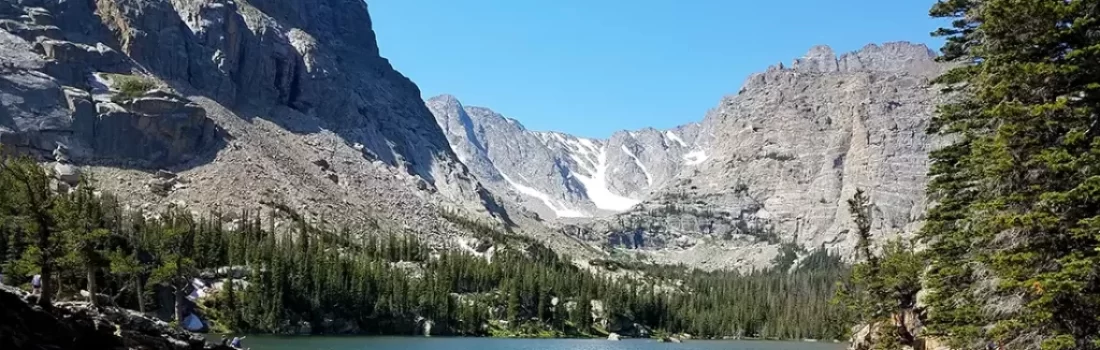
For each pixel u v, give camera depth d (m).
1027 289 34.47
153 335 49.62
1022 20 35.56
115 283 113.75
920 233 51.66
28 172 75.44
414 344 138.12
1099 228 31.70
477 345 145.75
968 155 44.69
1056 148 34.22
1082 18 34.31
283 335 144.38
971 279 45.28
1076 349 33.88
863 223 76.44
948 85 45.84
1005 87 36.12
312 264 162.62
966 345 42.16
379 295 171.62
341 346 119.75
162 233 135.25
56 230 77.44
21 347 36.38
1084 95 35.94
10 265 86.56
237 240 165.75
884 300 71.31
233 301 140.62
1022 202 35.94
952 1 43.59
